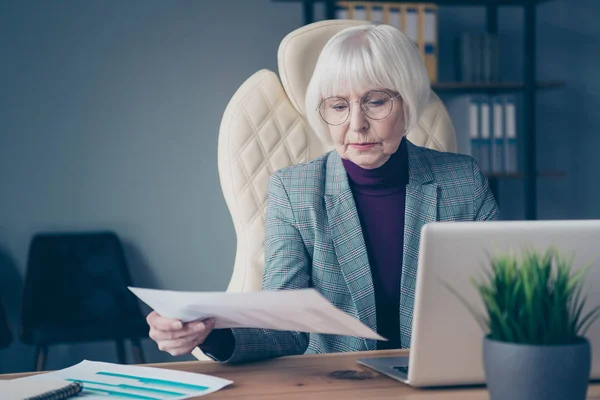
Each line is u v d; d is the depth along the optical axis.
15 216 3.38
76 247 3.30
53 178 3.41
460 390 0.89
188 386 0.91
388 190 1.46
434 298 0.85
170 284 3.53
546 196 3.98
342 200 1.42
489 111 3.57
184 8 3.50
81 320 3.18
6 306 3.37
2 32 3.35
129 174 3.48
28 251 3.39
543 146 3.97
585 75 3.97
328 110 1.41
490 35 3.61
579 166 4.00
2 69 3.35
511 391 0.68
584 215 4.01
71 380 0.94
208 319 1.00
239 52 3.56
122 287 3.27
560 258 0.86
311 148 1.71
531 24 3.59
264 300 0.87
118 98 3.46
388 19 3.44
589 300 0.87
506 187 3.90
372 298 1.36
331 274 1.38
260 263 1.64
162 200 3.51
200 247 3.55
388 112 1.37
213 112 3.54
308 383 0.93
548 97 3.95
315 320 0.89
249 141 1.67
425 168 1.47
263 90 1.71
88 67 3.43
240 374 0.99
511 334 0.69
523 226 0.85
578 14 3.94
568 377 0.67
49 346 3.41
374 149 1.39
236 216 1.66
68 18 3.40
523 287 0.69
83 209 3.44
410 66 1.37
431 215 1.43
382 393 0.87
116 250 3.34
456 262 0.84
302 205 1.42
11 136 3.37
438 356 0.87
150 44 3.47
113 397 0.86
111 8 3.44
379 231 1.44
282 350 1.12
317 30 1.69
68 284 3.23
